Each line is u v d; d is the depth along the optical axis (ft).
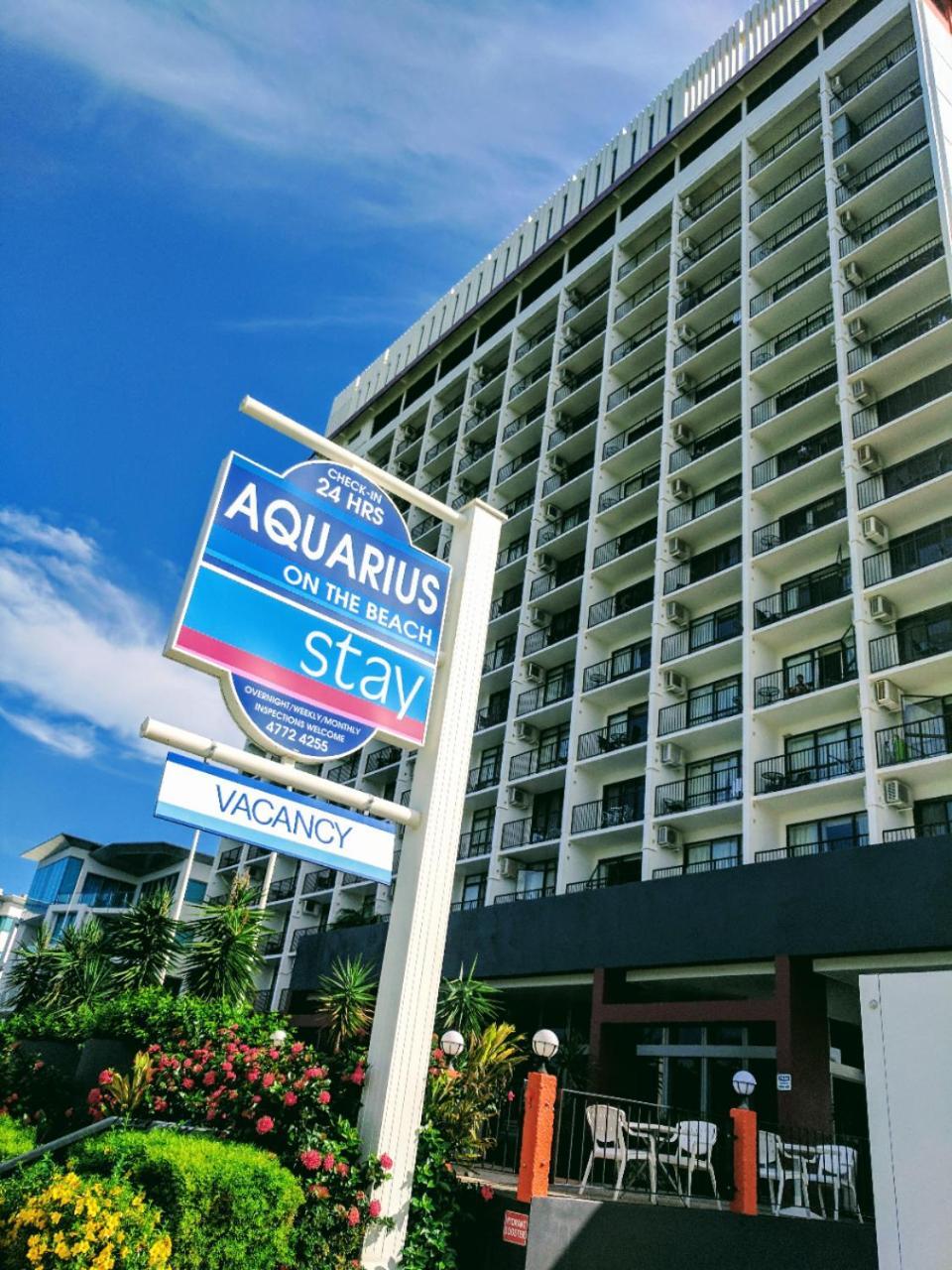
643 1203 30.12
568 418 135.64
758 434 94.27
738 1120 33.68
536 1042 30.76
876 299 86.17
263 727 26.23
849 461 81.10
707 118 128.26
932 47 95.86
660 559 99.71
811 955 57.77
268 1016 40.01
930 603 73.97
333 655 28.48
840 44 108.68
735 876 63.62
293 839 25.98
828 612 78.13
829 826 74.02
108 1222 18.83
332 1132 25.21
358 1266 23.40
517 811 107.96
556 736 111.04
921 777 67.10
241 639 26.45
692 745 88.69
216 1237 20.47
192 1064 28.81
